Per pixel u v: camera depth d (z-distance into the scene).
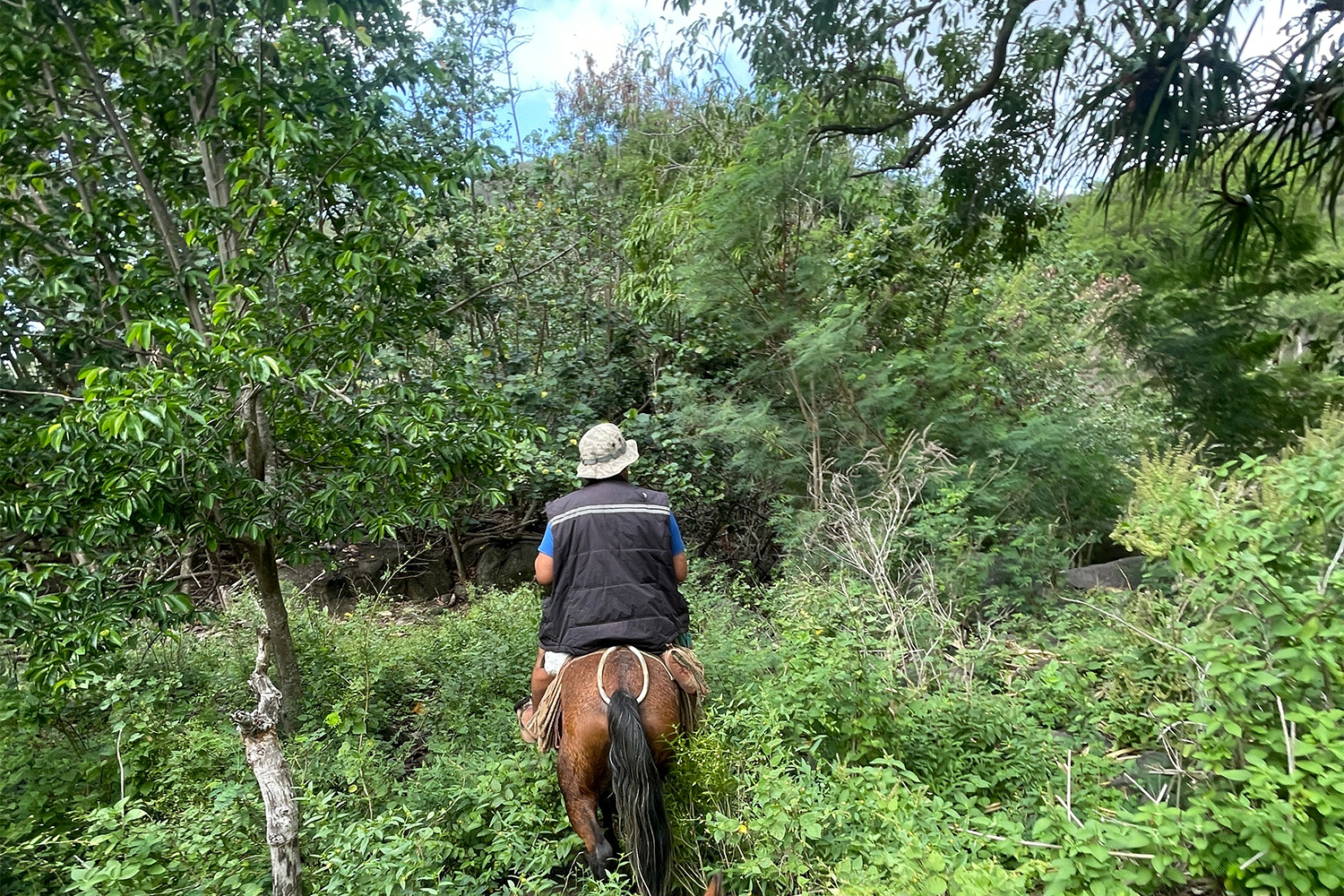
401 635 6.58
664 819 3.02
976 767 3.74
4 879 3.47
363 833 3.03
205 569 8.18
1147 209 7.14
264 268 4.59
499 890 3.42
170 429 3.67
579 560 3.66
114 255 4.88
